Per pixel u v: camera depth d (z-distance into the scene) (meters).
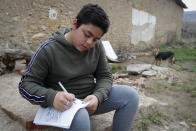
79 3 6.19
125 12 8.81
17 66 3.20
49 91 1.09
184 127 2.27
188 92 3.64
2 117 1.77
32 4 4.75
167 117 2.46
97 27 1.08
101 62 1.45
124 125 1.37
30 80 1.13
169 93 3.54
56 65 1.20
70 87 1.29
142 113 2.24
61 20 5.64
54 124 1.04
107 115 1.82
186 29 21.59
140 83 3.68
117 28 8.44
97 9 1.09
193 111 2.77
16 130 1.59
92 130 1.57
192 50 11.09
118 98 1.34
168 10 13.57
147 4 10.68
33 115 1.65
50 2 5.21
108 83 1.39
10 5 4.29
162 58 6.45
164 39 13.73
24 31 4.66
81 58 1.27
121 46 8.92
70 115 1.03
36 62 1.15
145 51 10.46
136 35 10.10
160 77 4.64
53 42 1.20
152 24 11.62
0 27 4.16
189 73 5.47
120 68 5.52
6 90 2.30
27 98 1.10
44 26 5.16
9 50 3.21
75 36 1.16
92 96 1.21
